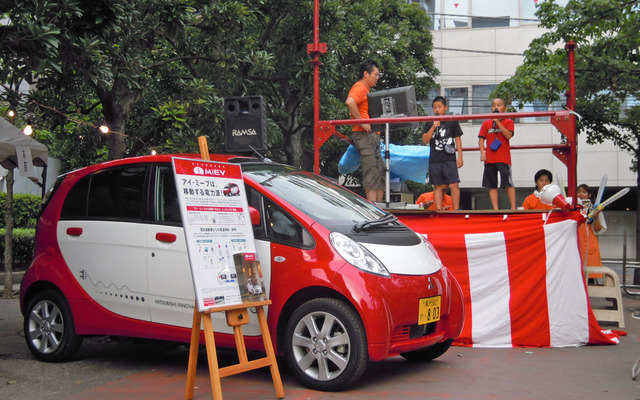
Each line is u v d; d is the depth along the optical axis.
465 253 7.02
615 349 6.68
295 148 17.38
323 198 5.63
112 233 5.69
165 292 5.37
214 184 4.65
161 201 5.55
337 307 4.79
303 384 4.96
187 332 5.28
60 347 5.90
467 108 25.22
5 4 6.65
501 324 6.84
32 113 11.62
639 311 10.01
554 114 7.00
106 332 5.71
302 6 13.29
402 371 5.61
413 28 22.50
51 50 6.89
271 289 5.08
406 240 5.51
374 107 8.27
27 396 4.84
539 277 6.83
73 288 5.84
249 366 4.50
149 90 12.19
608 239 26.25
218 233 4.53
